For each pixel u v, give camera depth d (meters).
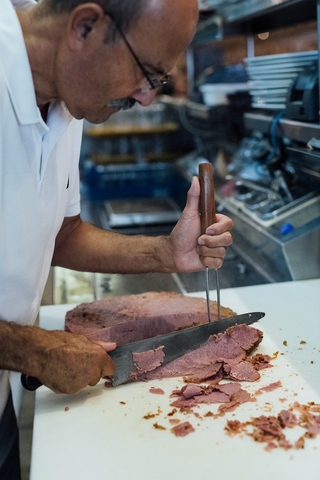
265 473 0.84
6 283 1.07
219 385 1.09
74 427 0.99
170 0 0.86
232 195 2.30
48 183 1.11
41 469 0.88
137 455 0.90
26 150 1.02
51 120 1.04
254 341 1.21
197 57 3.44
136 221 2.84
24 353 0.97
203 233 1.22
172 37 0.88
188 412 1.01
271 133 1.82
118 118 4.32
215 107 2.62
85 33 0.88
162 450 0.91
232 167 2.59
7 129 0.98
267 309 1.46
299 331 1.32
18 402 1.39
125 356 1.14
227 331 1.19
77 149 1.30
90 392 1.11
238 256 2.04
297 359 1.18
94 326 1.32
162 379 1.15
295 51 2.10
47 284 1.96
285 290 1.59
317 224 1.70
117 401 1.07
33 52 0.95
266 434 0.92
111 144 4.18
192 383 1.12
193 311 1.34
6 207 1.03
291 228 1.73
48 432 0.97
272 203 1.99
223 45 3.05
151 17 0.85
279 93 1.92
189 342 1.19
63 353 1.00
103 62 0.90
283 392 1.05
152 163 4.09
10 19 0.94
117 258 1.38
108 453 0.91
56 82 0.96
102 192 3.84
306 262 1.67
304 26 2.00
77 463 0.89
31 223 1.07
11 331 0.97
